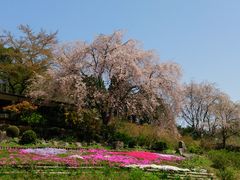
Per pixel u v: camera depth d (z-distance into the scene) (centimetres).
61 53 3569
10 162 1689
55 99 3391
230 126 5438
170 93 3462
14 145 2394
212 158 2705
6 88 4212
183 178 1905
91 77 3400
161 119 3472
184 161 2439
